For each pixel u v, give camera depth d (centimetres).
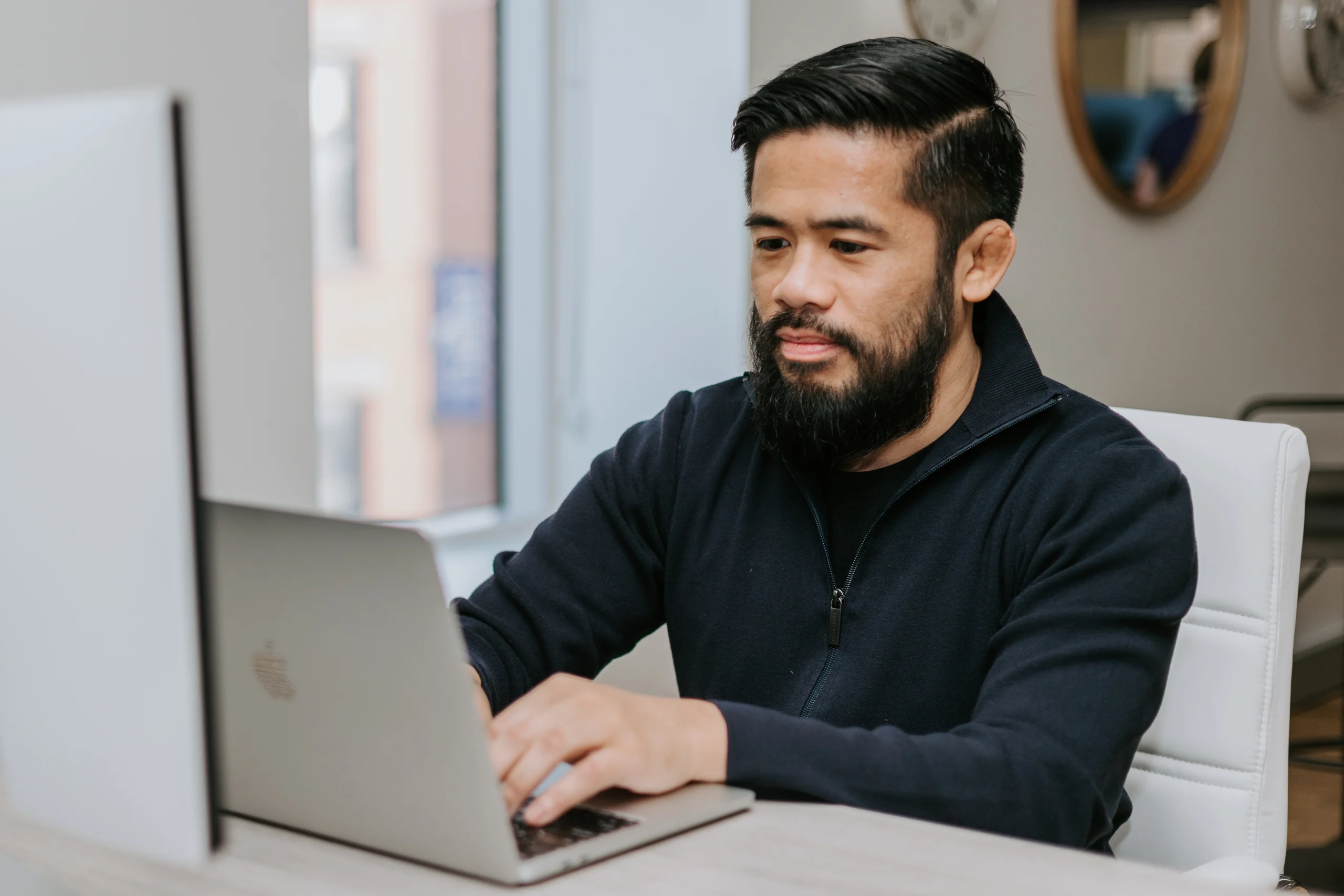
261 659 70
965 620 106
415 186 240
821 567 111
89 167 58
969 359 109
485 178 238
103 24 139
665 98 228
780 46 222
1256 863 90
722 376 230
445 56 237
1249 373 352
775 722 79
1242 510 104
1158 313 310
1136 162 293
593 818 72
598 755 73
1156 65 296
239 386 155
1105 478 101
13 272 61
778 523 114
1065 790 83
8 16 130
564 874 66
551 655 117
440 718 64
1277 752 103
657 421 125
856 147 98
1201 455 107
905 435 107
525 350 242
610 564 121
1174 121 304
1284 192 361
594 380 241
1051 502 102
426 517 238
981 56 245
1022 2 255
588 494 123
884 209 98
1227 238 337
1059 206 270
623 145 232
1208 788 104
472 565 225
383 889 65
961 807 79
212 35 150
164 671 60
